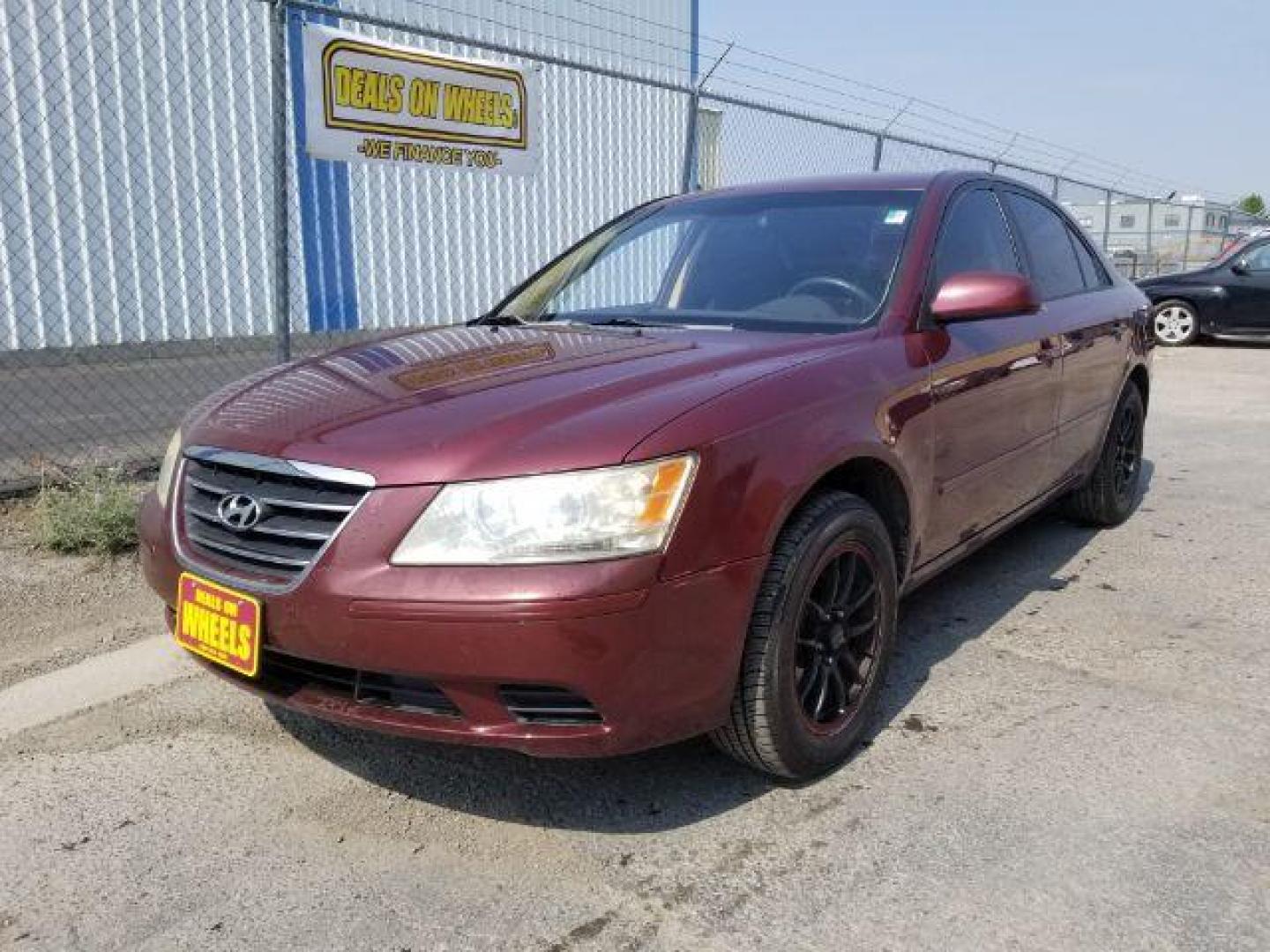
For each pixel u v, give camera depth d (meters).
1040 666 3.64
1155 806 2.74
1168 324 14.75
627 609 2.32
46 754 3.06
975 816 2.70
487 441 2.42
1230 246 14.95
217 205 9.38
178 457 2.91
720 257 3.81
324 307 9.62
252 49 9.49
